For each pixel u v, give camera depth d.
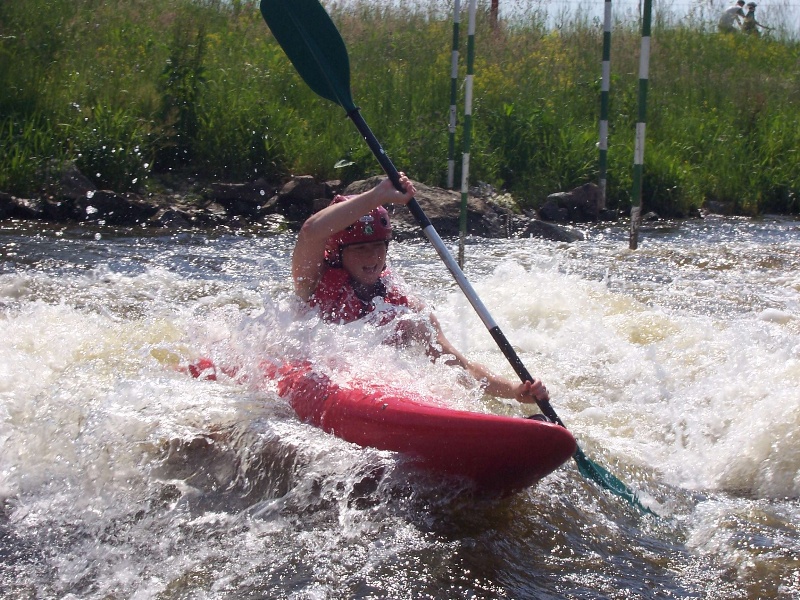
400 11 15.30
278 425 3.55
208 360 4.12
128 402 3.78
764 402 3.99
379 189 3.74
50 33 11.97
